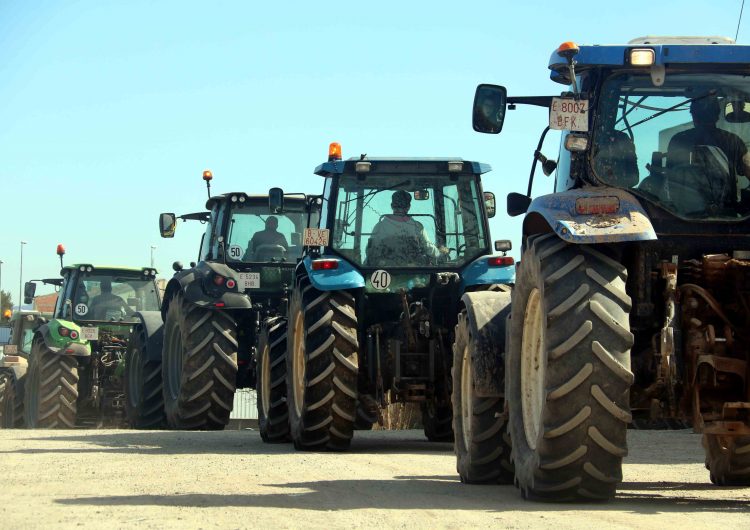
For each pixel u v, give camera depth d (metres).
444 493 14.17
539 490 12.58
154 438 27.12
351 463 19.44
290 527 10.66
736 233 13.39
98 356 41.41
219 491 14.27
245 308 31.31
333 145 25.05
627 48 13.50
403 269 24.09
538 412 13.35
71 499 13.13
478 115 14.48
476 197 24.69
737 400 12.64
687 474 18.06
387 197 24.53
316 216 34.28
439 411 26.03
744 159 13.59
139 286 43.00
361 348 23.75
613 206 12.30
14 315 48.25
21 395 42.91
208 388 31.09
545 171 15.80
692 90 13.80
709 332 12.59
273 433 25.91
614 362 11.93
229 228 33.84
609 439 12.05
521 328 13.79
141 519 11.24
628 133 13.80
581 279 12.23
